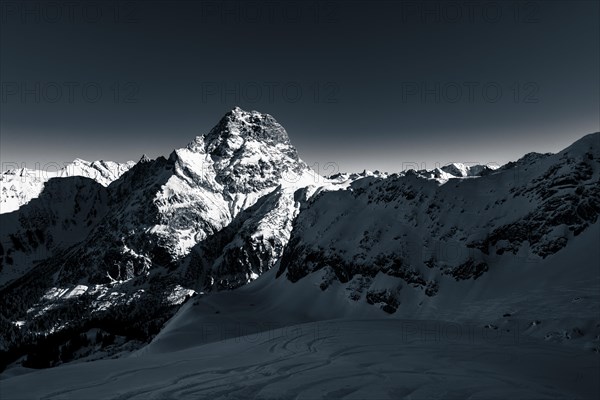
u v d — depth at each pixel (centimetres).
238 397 3114
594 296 10631
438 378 3594
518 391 3219
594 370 4400
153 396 3228
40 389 3900
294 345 6066
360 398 3020
